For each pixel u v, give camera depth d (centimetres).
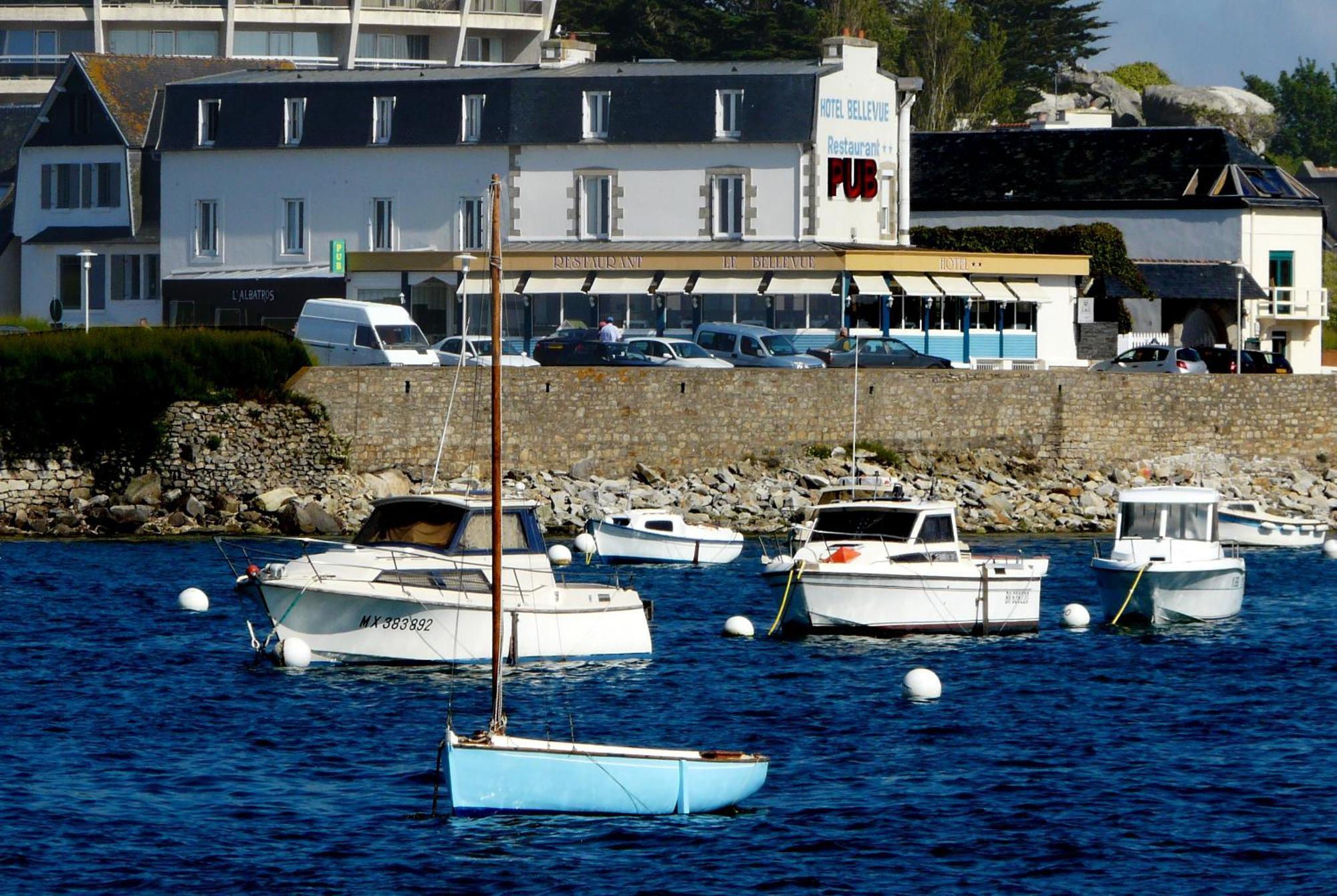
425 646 15250
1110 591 18338
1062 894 10362
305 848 10844
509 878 10425
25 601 18025
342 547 15838
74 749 12719
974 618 17488
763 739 13375
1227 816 11669
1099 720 14075
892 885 10450
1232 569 18550
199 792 11825
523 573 15700
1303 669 16062
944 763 12794
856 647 16775
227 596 18500
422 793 11850
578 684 14950
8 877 10350
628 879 10444
